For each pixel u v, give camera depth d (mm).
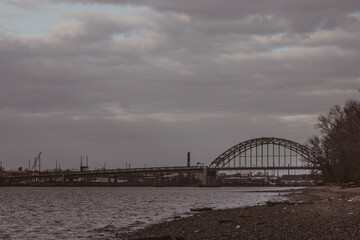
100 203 113000
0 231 49781
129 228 49750
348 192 97812
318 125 131250
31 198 149500
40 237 44531
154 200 128875
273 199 109375
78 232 47719
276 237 32250
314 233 32625
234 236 34344
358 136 111000
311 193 121438
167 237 34688
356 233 31297
